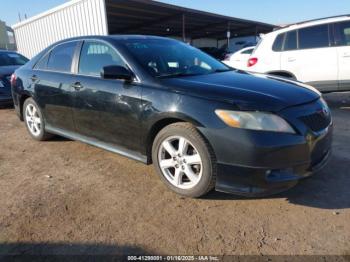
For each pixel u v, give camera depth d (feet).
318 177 11.80
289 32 23.81
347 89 22.47
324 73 22.77
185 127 10.20
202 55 14.71
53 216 10.03
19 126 21.66
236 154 9.26
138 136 11.62
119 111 11.96
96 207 10.46
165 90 10.71
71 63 14.52
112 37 13.55
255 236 8.69
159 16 70.03
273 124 9.09
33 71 16.78
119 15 65.67
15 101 18.45
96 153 15.47
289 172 9.36
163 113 10.53
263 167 9.08
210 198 10.73
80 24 48.93
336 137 16.38
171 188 11.10
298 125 9.35
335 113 21.94
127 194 11.24
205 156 9.84
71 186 12.04
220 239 8.63
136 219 9.71
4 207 10.69
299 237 8.55
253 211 9.87
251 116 9.13
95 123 13.21
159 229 9.18
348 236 8.49
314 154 9.77
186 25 86.58
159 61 12.51
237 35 117.70
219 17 74.79
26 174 13.38
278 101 9.57
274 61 24.43
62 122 15.19
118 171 13.23
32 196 11.37
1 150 16.63
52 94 15.11
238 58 37.11
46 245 8.67
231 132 9.25
